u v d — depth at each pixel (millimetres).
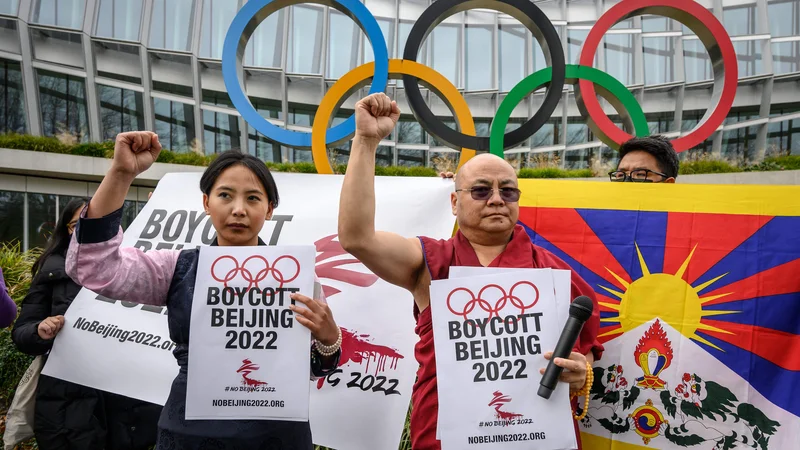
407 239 2205
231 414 1949
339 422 2943
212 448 1941
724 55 4438
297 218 3412
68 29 14508
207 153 15500
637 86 16125
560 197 2891
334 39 16375
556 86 4406
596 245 2816
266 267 2037
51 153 13641
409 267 2162
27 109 14133
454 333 1965
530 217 2893
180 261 2100
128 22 15000
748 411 2562
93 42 14703
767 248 2668
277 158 16016
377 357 3021
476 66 16625
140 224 3494
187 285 2057
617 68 16281
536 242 2867
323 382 2988
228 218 2121
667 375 2648
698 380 2619
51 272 3186
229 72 4531
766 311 2621
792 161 14633
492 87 16547
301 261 2039
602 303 2756
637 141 3062
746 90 15688
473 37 16688
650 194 2822
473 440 1880
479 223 2127
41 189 13750
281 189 3508
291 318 2010
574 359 1902
